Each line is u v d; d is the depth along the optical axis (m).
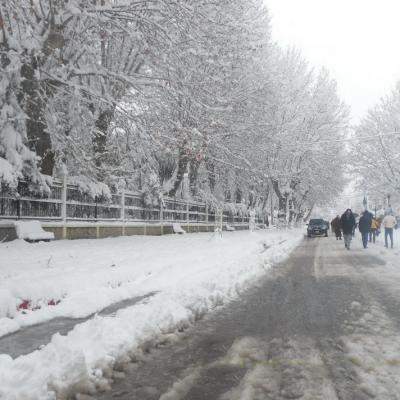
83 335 4.25
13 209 14.34
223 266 10.05
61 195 16.31
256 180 31.83
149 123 16.94
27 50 13.58
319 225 36.78
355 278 9.66
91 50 15.51
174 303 5.79
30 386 3.08
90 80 18.14
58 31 14.96
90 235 17.83
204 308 6.23
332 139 41.69
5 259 9.83
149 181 20.31
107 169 17.72
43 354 3.66
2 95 13.27
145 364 3.97
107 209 19.33
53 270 8.34
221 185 35.97
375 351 4.28
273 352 4.29
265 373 3.70
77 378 3.31
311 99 40.44
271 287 8.42
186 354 4.25
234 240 20.20
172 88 16.06
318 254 16.61
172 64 15.87
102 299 6.33
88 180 17.31
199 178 33.31
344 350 4.34
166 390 3.39
